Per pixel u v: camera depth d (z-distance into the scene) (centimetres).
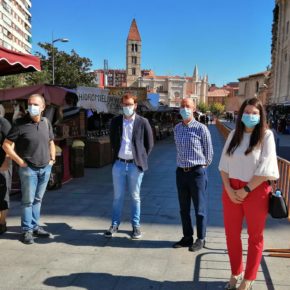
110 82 13788
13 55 595
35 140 468
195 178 454
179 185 465
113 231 507
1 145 482
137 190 500
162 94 14438
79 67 4112
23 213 480
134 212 502
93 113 1374
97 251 455
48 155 486
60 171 802
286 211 337
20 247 466
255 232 341
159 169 1116
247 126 333
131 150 493
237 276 361
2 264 416
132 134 492
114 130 500
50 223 564
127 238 500
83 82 4094
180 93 14450
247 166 336
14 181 743
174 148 1823
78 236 507
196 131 452
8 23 7319
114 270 403
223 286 371
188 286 370
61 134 844
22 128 465
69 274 393
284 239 499
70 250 458
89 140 1112
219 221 584
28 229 482
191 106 451
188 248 465
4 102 837
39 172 482
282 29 4981
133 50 13100
